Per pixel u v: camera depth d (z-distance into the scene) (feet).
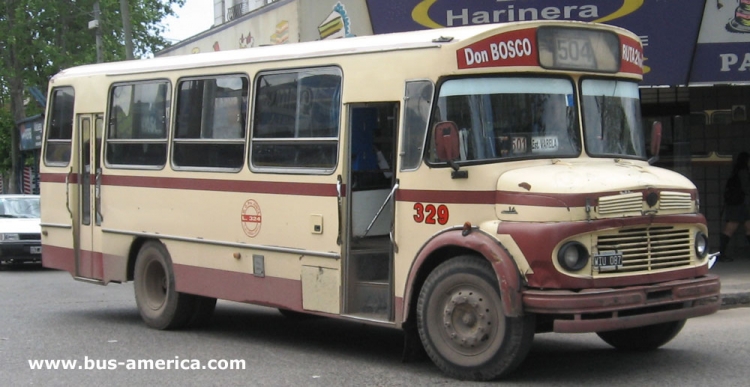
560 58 27.27
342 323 39.27
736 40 46.98
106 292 51.34
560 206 24.34
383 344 33.65
